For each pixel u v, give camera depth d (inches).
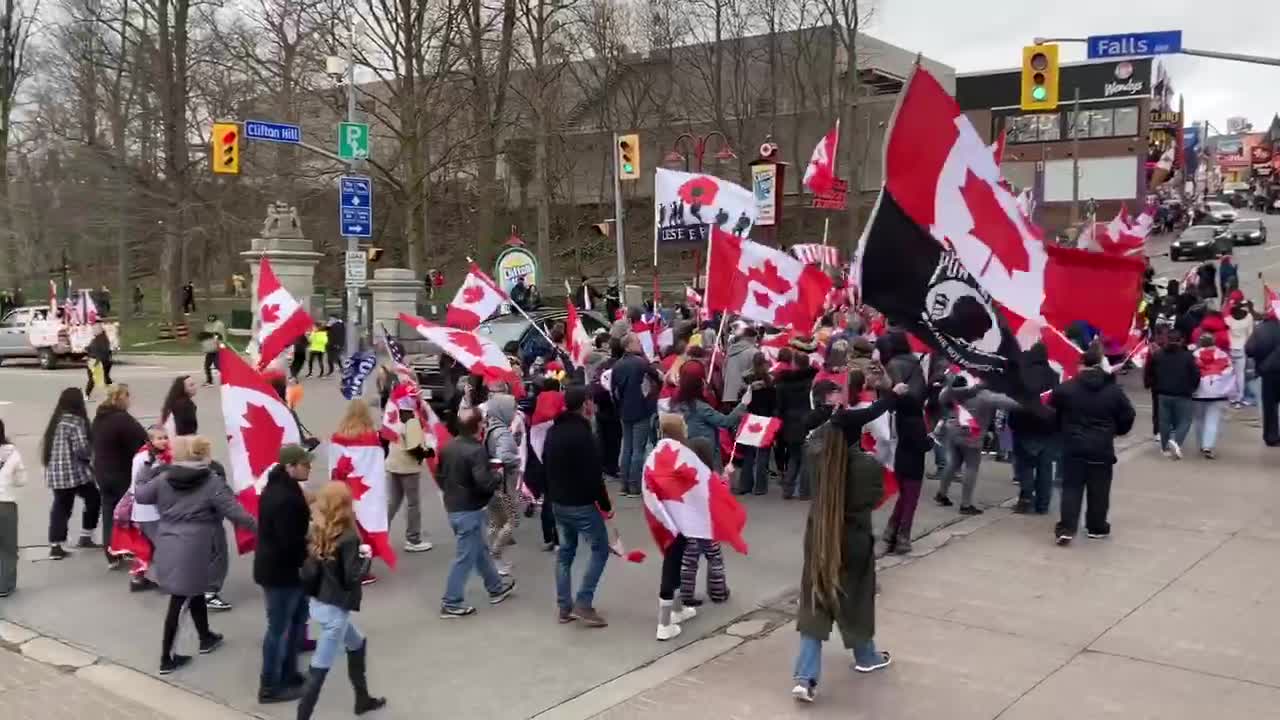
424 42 1325.0
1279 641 264.1
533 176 1977.1
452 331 391.5
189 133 1670.8
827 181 711.1
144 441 361.1
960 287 314.5
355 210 792.9
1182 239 1800.0
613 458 499.5
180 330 1512.1
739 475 472.4
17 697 253.4
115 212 1536.7
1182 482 456.1
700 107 2114.9
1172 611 289.0
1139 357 714.8
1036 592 309.9
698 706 236.7
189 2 1456.7
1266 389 531.5
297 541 242.4
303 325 405.7
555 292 1518.2
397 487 370.9
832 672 252.8
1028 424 404.2
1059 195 2348.7
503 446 337.4
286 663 250.2
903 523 356.5
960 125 306.5
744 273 480.7
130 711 244.8
